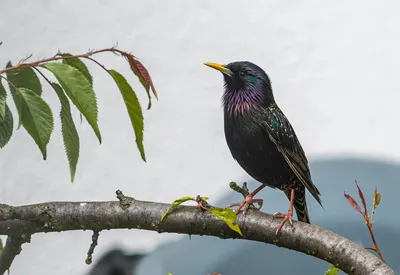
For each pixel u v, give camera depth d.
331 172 13.38
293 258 11.39
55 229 5.96
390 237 11.59
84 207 6.03
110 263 11.59
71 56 4.71
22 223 5.88
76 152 4.95
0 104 4.62
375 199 5.30
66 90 4.63
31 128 4.82
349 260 5.59
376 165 13.62
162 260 11.48
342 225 11.84
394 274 5.38
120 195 6.11
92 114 4.63
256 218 6.05
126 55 4.68
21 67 4.67
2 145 4.88
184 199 6.00
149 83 4.66
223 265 11.34
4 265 5.86
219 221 5.97
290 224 5.94
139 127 4.70
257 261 11.16
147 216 6.04
